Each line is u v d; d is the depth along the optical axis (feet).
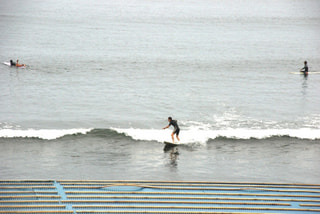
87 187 145.79
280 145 211.41
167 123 249.14
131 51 537.24
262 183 158.51
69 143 207.31
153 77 381.81
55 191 140.77
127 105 285.64
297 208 132.16
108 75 383.04
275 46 640.17
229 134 224.12
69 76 371.76
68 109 272.31
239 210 130.52
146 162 185.26
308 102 305.94
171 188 147.95
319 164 187.11
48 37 639.35
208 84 360.07
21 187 143.02
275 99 313.12
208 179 167.22
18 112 262.06
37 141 208.13
